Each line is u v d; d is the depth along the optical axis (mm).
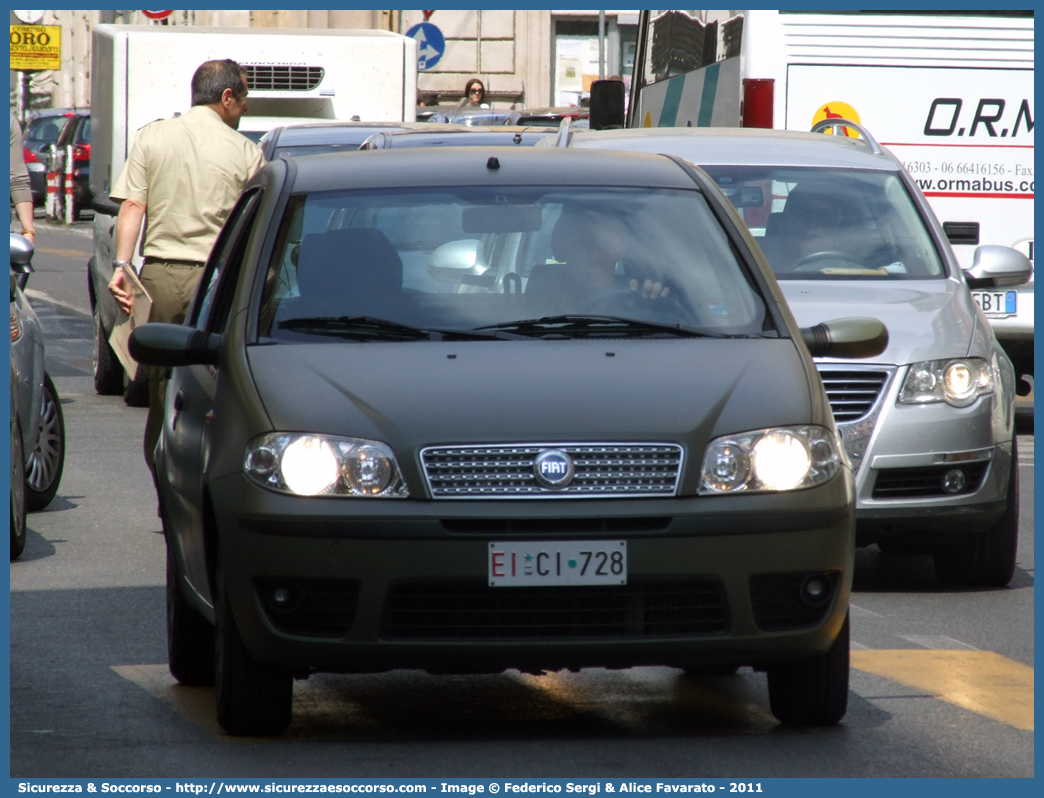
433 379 21922
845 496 21734
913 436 32906
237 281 24859
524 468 20891
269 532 20891
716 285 24734
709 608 21000
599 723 23141
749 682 25922
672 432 21156
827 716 22641
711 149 41250
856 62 56719
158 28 72062
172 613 25109
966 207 57531
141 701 24219
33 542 37906
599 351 22844
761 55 56406
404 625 20812
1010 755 21609
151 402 34906
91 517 40938
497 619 20766
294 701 24516
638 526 20797
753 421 21562
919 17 56938
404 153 27375
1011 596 33469
